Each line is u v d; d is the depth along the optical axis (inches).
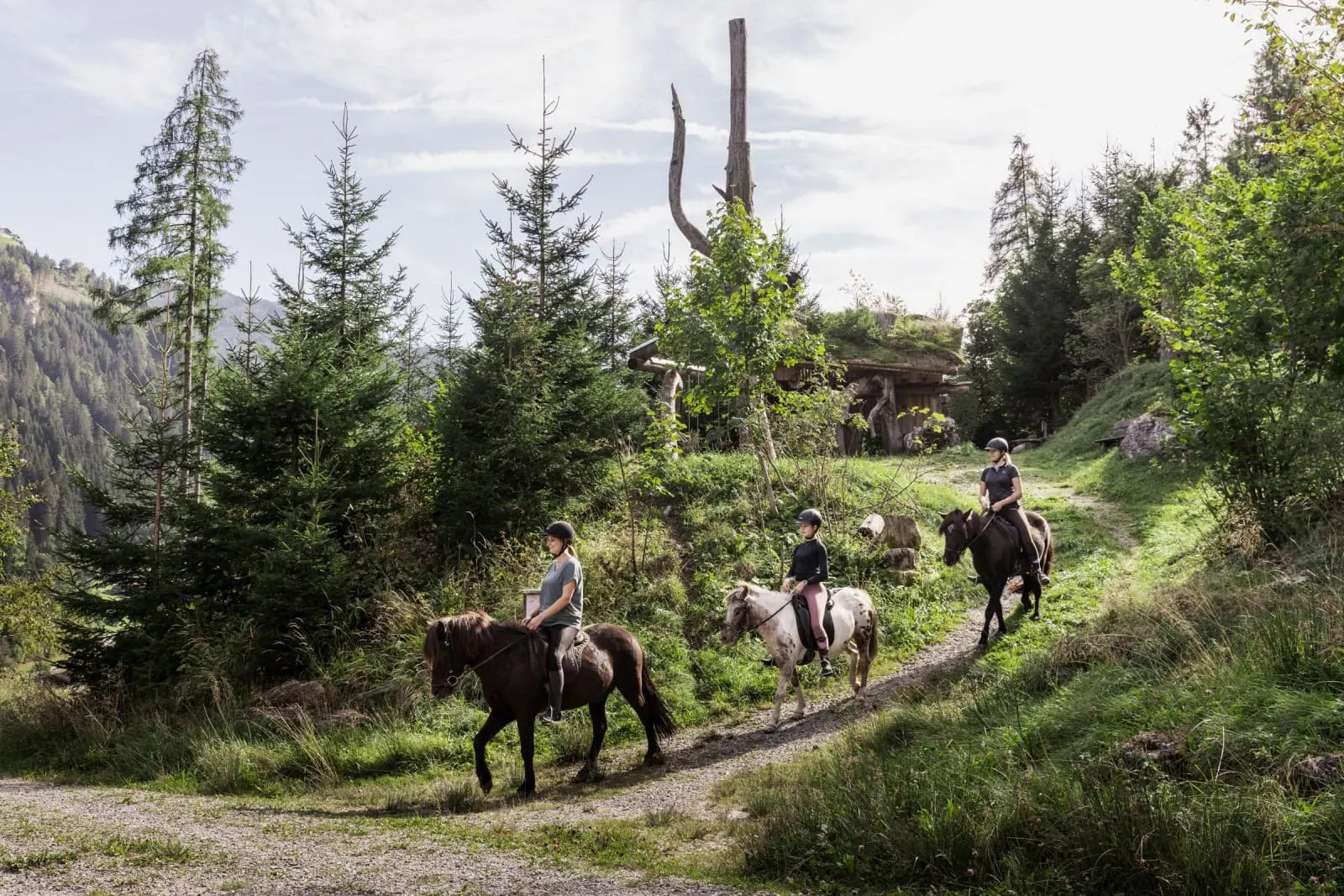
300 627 496.7
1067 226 1839.3
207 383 984.9
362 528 557.9
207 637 494.3
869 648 433.4
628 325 1136.2
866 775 269.6
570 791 340.8
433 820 295.0
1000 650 458.6
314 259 770.2
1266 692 249.4
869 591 565.6
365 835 272.5
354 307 738.2
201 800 344.5
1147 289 1167.0
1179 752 236.2
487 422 607.2
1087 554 643.5
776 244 668.7
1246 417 463.2
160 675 494.0
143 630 510.6
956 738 308.2
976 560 486.3
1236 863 185.0
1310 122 502.3
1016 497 488.1
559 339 710.5
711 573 579.2
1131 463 935.7
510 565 561.3
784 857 232.5
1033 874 202.7
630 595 548.4
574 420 669.3
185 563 526.3
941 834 221.5
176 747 419.5
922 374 1358.3
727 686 474.3
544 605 350.6
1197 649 302.0
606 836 263.9
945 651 492.1
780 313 672.4
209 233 1054.4
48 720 478.0
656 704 379.2
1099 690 299.1
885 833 229.5
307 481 515.2
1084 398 1807.3
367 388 586.9
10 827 279.6
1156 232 1216.8
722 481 708.0
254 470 543.2
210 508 527.8
